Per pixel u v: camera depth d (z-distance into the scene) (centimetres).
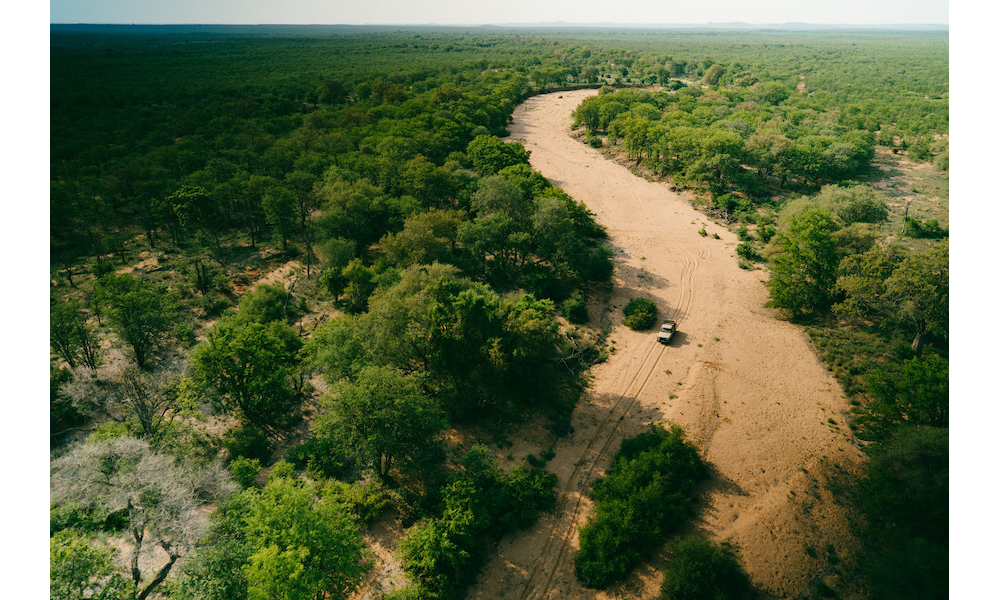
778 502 3981
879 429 4078
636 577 3419
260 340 4603
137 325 5106
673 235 9156
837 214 8269
